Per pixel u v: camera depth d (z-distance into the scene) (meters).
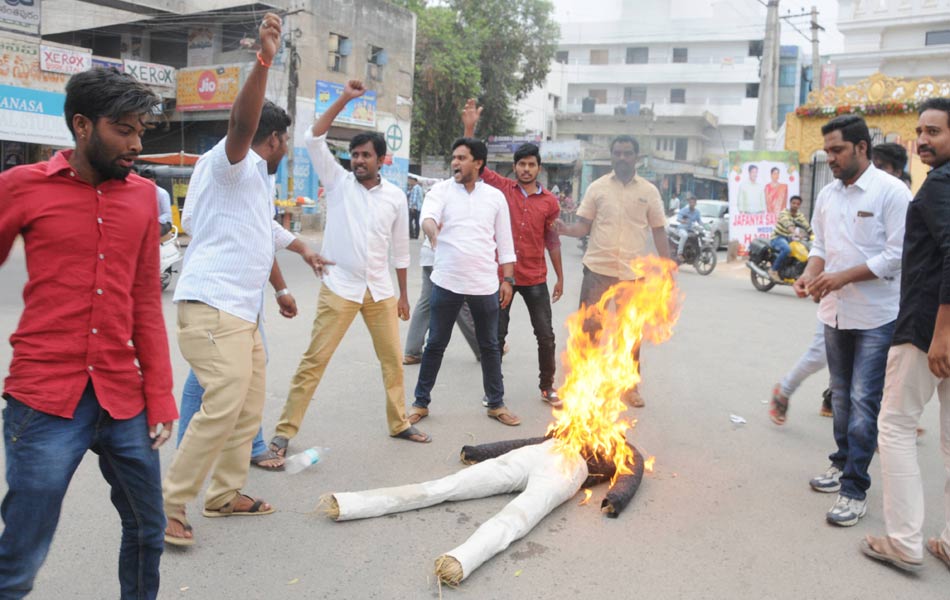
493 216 4.70
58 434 2.04
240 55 21.59
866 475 3.52
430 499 3.46
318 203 22.78
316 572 2.86
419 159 30.38
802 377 4.69
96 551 2.94
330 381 5.67
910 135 15.38
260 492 3.61
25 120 15.88
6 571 2.03
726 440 4.68
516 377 6.11
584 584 2.84
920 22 21.94
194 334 3.02
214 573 2.83
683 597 2.78
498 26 29.64
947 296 2.78
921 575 3.02
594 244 5.26
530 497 3.34
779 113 35.88
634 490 3.60
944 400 3.02
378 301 4.16
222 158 2.90
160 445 2.25
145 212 2.17
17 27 16.44
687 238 14.19
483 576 2.88
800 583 2.92
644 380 6.21
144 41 23.17
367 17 23.86
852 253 3.69
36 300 2.03
